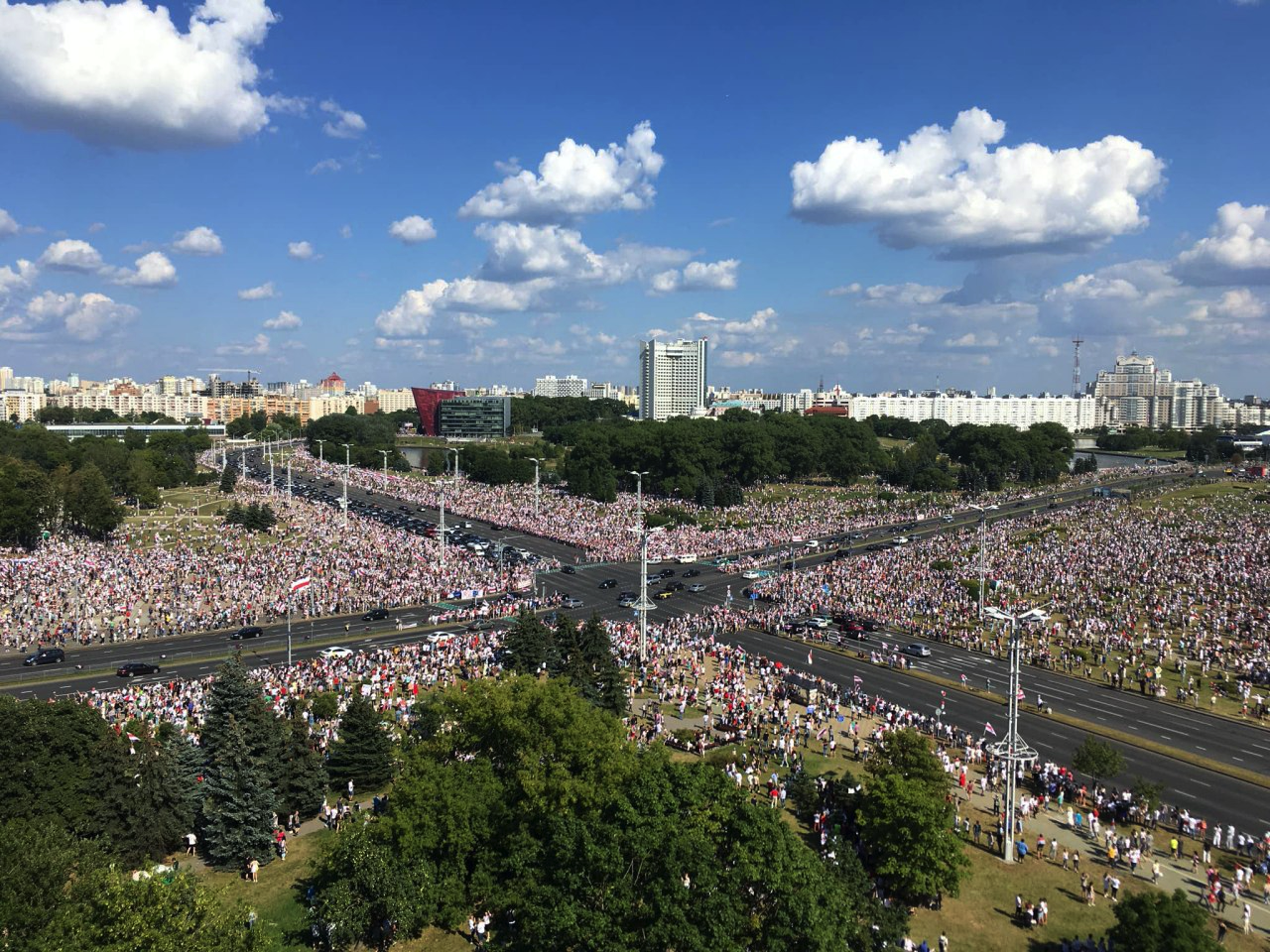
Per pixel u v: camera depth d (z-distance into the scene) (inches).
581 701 2161.7
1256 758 2915.8
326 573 5497.1
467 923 1888.5
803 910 1541.6
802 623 4596.5
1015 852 2281.0
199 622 4498.0
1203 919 1659.7
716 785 1786.4
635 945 1531.7
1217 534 6791.3
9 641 4126.5
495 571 5703.7
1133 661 3983.8
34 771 2050.9
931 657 4138.8
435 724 2768.2
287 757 2405.3
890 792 2076.8
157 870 1753.2
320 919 1788.9
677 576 5935.0
